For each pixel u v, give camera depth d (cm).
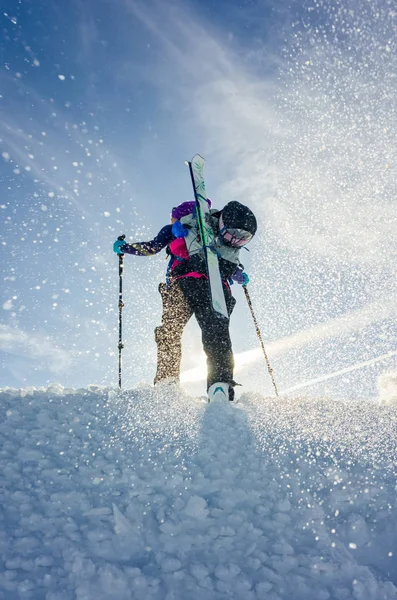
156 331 362
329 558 165
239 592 151
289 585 155
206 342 333
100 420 260
